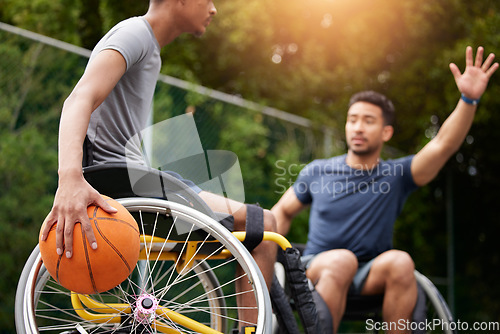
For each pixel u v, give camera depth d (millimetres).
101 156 1741
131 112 1820
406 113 6141
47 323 3111
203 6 1931
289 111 5906
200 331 1697
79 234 1397
